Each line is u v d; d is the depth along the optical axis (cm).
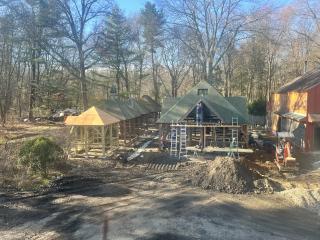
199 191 2380
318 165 3072
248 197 2295
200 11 5597
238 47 7050
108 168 2919
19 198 2170
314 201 2222
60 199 2170
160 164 3073
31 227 1777
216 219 1919
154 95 8206
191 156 3300
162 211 2008
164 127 3712
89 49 5266
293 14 6316
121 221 1861
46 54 5875
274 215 2014
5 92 5244
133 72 7981
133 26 7456
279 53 7450
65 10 5022
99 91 7444
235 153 3350
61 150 2761
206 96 3622
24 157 2572
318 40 6094
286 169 2884
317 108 3384
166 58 8012
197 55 5956
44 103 6419
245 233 1758
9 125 5084
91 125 3259
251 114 6350
